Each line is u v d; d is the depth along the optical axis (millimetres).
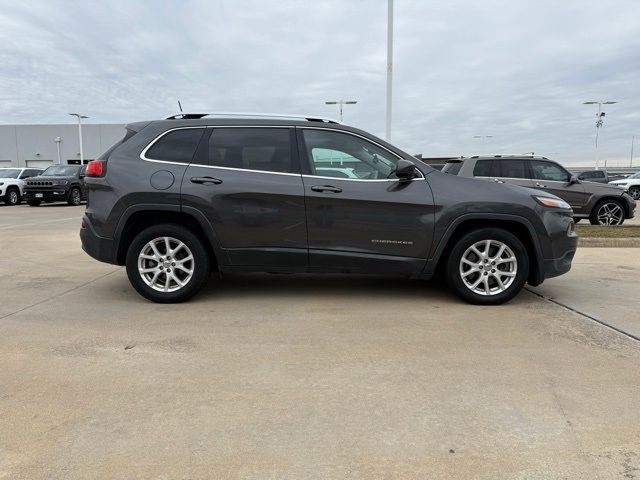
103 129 57625
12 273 6824
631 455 2520
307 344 4016
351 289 5824
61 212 18688
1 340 4086
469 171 11984
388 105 15719
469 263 5086
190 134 5145
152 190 4949
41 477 2332
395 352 3844
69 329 4367
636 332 4297
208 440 2648
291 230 4988
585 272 6961
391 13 15289
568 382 3316
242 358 3727
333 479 2336
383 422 2832
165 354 3799
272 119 5199
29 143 58125
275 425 2799
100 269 7109
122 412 2928
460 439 2662
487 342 4055
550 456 2510
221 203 4945
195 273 5102
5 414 2898
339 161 5109
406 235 5004
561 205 5141
